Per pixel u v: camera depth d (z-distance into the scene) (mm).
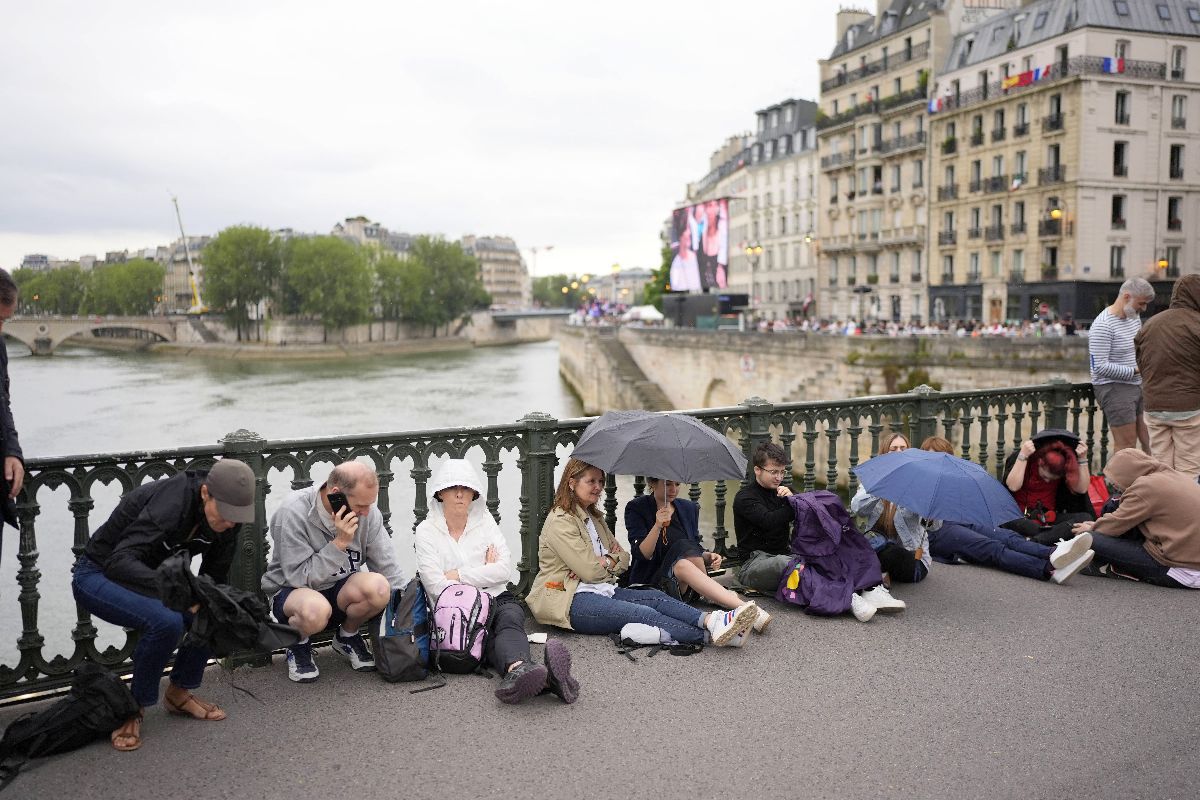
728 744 4461
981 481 6453
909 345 31781
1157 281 52469
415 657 5203
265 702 4949
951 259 62594
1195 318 7797
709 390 48375
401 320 154250
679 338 51531
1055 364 27219
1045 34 54031
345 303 124875
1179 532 6926
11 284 4430
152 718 4750
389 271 143000
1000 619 6254
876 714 4793
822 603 6238
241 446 5344
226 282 126312
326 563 5137
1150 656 5605
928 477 6449
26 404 59500
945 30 63719
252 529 5426
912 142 65688
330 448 5652
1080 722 4719
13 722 4418
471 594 5371
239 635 4402
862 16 76562
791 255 92312
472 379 82250
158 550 4434
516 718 4750
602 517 6230
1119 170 52375
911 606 6531
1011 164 56719
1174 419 7863
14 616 18172
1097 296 52406
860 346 34062
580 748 4418
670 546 6133
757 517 6758
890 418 8258
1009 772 4211
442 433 5977
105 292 184250
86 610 5109
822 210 77688
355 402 61000
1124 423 8773
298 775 4172
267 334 127875
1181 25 52812
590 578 5934
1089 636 5938
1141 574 7066
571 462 5992
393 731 4602
